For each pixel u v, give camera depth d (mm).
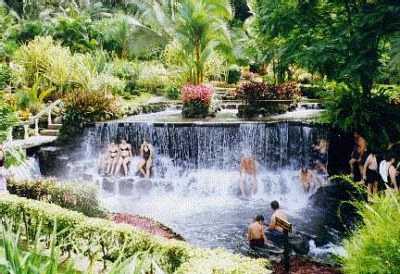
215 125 13883
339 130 13094
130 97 20391
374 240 3900
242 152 13844
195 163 14062
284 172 13672
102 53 22781
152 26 23969
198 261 5113
